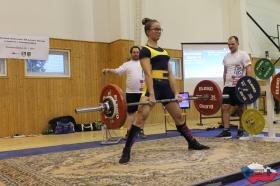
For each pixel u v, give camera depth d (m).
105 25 7.84
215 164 2.93
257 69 4.48
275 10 11.66
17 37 6.70
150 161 3.20
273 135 4.39
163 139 4.86
